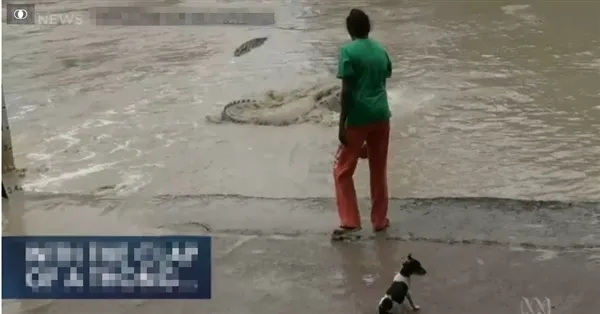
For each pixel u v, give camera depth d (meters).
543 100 8.75
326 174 6.55
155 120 8.34
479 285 4.38
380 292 4.34
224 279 4.50
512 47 11.72
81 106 8.96
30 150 7.36
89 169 6.80
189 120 8.30
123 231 5.13
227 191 6.16
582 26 13.30
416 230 5.20
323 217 5.53
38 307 4.20
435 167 6.65
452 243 4.98
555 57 10.95
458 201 5.74
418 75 10.04
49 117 8.53
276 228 5.30
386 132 4.99
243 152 7.19
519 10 15.15
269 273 4.59
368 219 5.42
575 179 6.30
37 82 10.13
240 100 8.94
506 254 4.79
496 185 6.18
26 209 5.66
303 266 4.69
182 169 6.75
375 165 5.08
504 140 7.37
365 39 4.85
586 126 7.77
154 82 10.04
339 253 4.88
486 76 9.92
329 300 4.25
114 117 8.48
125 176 6.61
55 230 5.18
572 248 4.88
